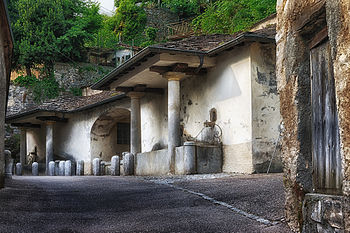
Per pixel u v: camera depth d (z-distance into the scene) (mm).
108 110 21891
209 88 14656
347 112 4113
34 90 32531
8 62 10734
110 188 10383
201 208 7137
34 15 34500
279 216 6059
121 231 5785
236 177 10969
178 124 14562
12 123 26516
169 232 5680
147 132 19109
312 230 5023
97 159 19984
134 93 17875
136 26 42344
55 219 6535
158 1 43469
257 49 12984
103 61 39250
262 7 22969
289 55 5609
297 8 5395
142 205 7734
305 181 5379
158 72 14695
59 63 34406
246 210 6672
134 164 17500
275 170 12805
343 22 4195
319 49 5203
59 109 23672
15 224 5965
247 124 12812
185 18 42594
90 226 6113
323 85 5086
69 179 13594
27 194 8953
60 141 25562
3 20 8242
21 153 27359
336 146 4742
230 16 25266
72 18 37406
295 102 5477
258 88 12875
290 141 5570
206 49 14047
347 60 4121
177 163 14164
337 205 4535
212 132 14352
